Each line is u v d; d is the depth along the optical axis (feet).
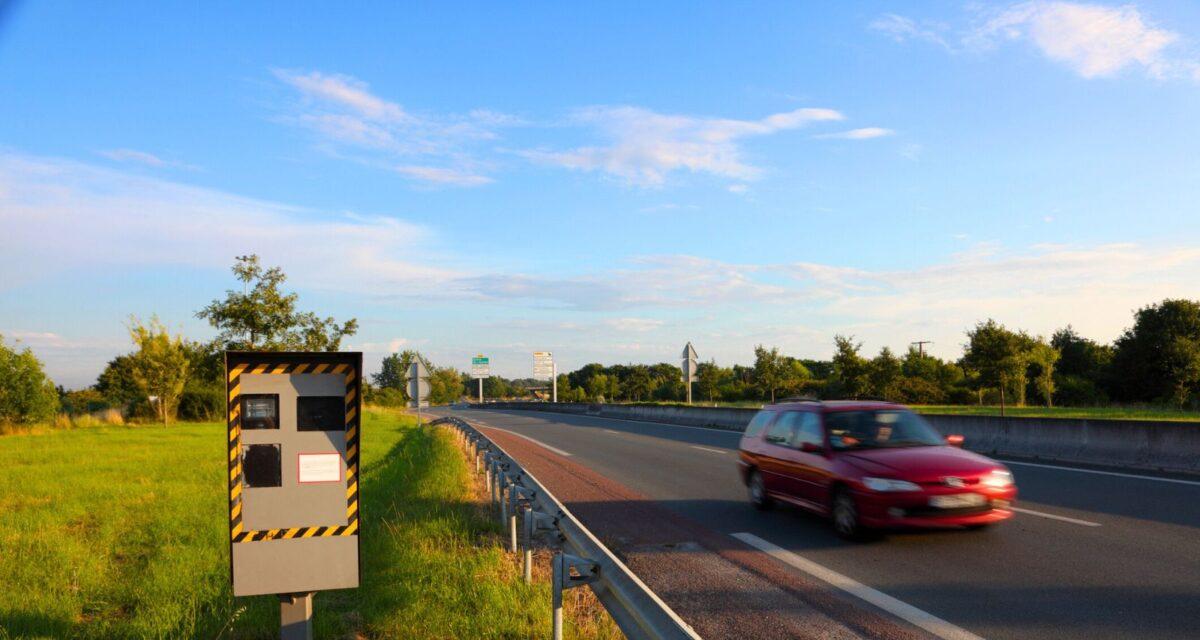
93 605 21.18
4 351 111.24
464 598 19.70
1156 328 149.79
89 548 27.86
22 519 33.91
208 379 103.24
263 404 14.88
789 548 27.17
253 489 14.69
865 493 27.14
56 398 118.83
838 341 130.62
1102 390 156.35
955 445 31.01
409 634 17.51
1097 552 24.77
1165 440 44.42
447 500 36.91
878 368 130.21
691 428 98.89
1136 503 33.35
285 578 14.66
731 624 18.67
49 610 20.07
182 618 19.07
